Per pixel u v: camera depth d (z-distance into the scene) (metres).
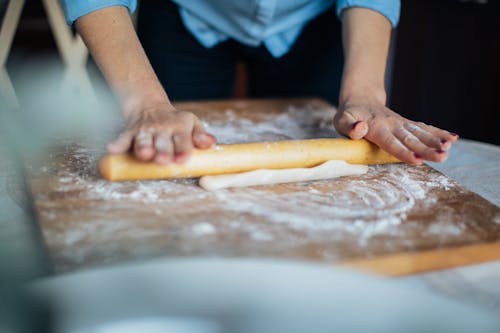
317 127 1.01
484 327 0.39
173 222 0.62
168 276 0.44
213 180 0.71
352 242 0.59
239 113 1.08
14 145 0.87
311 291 0.43
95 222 0.62
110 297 0.41
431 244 0.59
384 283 0.43
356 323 0.41
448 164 0.90
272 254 0.56
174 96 1.29
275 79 1.30
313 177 0.75
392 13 1.01
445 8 1.92
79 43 1.60
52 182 0.72
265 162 0.75
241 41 1.17
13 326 0.39
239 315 0.41
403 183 0.76
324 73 1.29
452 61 1.98
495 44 1.90
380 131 0.79
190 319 0.41
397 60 2.00
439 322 0.40
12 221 0.65
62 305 0.40
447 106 2.04
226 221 0.63
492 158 0.93
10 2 1.45
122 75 0.83
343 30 1.03
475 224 0.64
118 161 0.69
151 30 1.24
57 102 1.46
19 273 0.55
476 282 0.56
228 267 0.45
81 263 0.54
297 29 1.18
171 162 0.66
